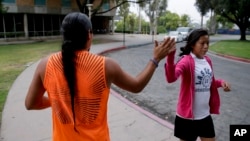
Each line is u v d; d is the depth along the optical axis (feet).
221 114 19.92
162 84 30.17
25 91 24.85
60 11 126.00
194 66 9.50
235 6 113.29
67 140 5.31
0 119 17.52
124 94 25.68
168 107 21.68
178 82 31.17
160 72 37.65
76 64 5.01
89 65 5.03
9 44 89.56
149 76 5.67
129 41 106.11
